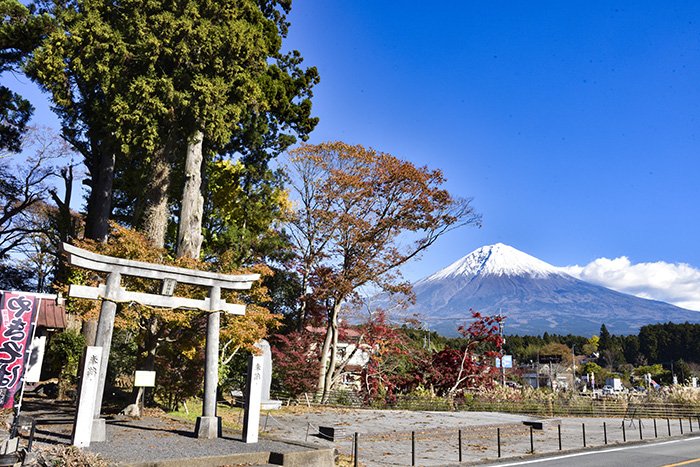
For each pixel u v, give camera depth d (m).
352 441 14.24
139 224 24.77
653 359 102.19
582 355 94.88
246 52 19.22
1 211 28.80
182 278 11.76
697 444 16.39
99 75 18.03
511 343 107.31
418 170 27.69
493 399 26.20
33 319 10.12
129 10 18.25
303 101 27.05
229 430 12.66
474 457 13.02
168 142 19.44
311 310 27.58
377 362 26.83
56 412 14.14
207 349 11.90
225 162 29.17
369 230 27.61
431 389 26.62
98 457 8.05
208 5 18.84
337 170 27.34
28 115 23.56
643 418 25.86
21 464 7.86
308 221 28.23
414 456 11.63
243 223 27.52
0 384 9.60
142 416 14.53
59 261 23.03
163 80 17.52
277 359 25.09
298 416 18.39
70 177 27.59
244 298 18.95
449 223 28.62
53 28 20.09
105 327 10.81
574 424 21.84
